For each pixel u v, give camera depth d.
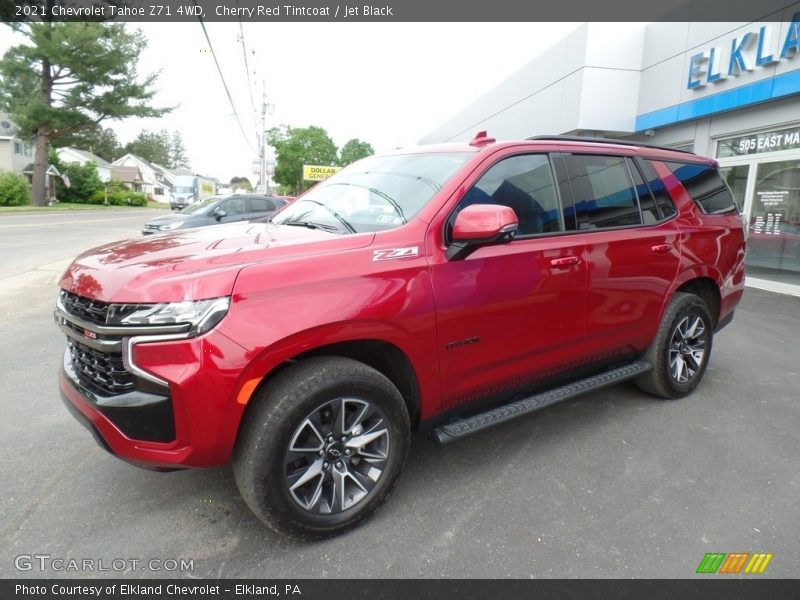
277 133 59.78
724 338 5.97
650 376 3.91
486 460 3.14
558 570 2.24
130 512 2.59
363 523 2.51
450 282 2.59
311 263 2.27
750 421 3.73
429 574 2.21
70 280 2.40
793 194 8.93
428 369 2.59
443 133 22.86
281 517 2.23
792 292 8.88
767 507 2.71
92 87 33.62
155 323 2.01
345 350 2.52
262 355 2.10
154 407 2.04
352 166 3.81
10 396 3.96
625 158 3.66
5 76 32.56
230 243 2.55
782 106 8.79
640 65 11.77
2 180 35.75
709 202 4.21
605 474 3.00
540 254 2.95
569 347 3.21
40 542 2.37
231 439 2.12
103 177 75.56
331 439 2.35
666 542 2.43
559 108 12.70
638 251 3.49
